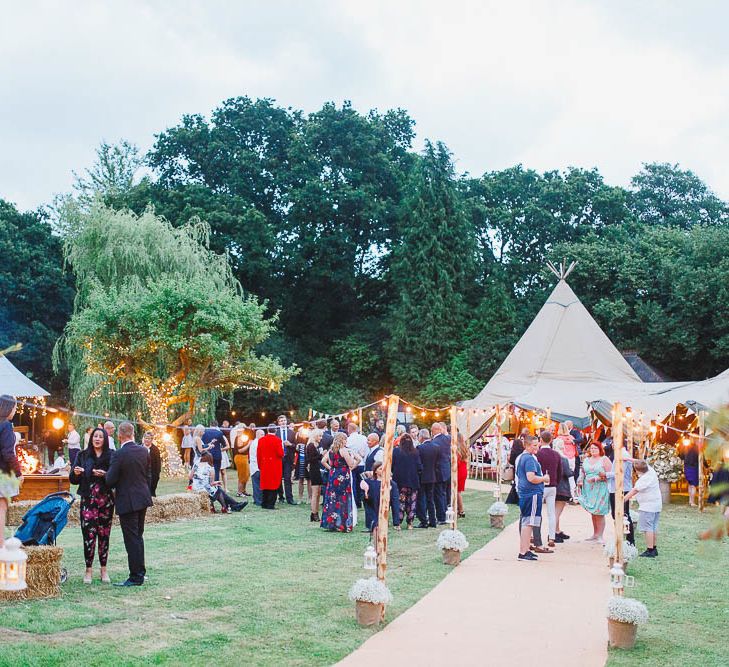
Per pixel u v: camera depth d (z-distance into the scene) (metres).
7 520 13.16
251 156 45.66
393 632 7.48
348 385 43.22
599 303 39.59
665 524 16.03
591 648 7.07
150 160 47.06
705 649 7.16
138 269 28.66
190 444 25.45
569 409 24.41
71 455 20.81
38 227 42.50
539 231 46.31
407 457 14.80
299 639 7.13
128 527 9.22
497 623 7.88
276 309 44.66
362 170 46.94
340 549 12.14
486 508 18.70
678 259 38.72
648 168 51.22
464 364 39.62
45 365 40.41
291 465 18.55
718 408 3.36
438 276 41.44
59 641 6.87
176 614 7.90
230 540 12.83
